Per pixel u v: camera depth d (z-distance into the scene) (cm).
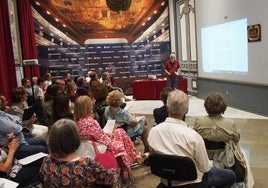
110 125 326
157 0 1045
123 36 1044
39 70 944
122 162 279
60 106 334
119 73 1057
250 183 253
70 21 990
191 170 182
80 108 273
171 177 189
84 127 265
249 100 661
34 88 617
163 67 1080
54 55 982
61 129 149
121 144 286
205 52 848
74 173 148
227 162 240
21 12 814
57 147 148
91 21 1011
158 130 197
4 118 295
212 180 215
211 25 802
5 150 264
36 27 948
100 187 161
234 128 242
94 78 667
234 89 718
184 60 1001
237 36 686
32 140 335
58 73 995
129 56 1057
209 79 837
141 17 1045
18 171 249
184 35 984
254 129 509
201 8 850
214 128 241
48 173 150
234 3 686
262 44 602
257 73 626
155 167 194
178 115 195
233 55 709
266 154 386
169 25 1066
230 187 226
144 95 920
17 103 394
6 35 598
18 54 800
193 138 186
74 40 1003
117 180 172
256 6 609
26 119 382
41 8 949
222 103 243
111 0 674
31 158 263
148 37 1060
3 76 558
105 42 1033
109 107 354
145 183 322
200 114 668
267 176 320
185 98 196
